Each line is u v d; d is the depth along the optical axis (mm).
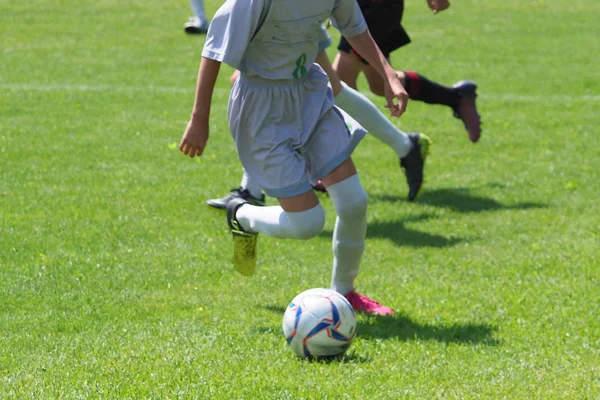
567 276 22578
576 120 44969
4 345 17281
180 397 14445
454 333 18438
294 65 17469
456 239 26562
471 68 60469
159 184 32125
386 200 31094
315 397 14570
